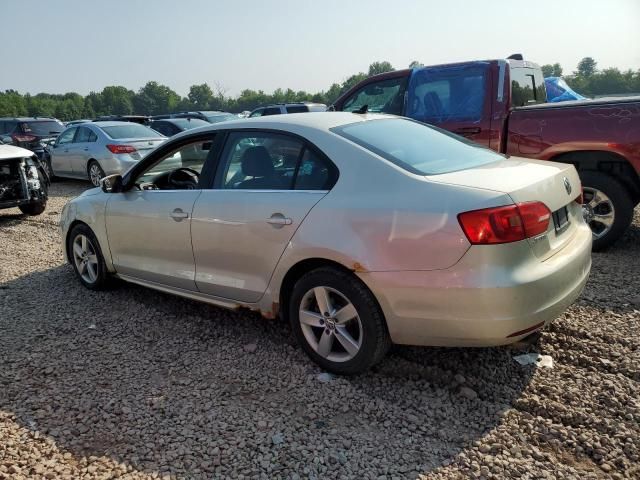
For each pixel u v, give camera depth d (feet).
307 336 11.23
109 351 12.49
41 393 10.72
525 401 9.71
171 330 13.52
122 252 15.05
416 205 9.35
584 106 17.20
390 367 11.11
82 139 40.27
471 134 20.15
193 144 13.53
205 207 12.36
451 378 10.65
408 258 9.35
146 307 15.10
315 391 10.43
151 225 13.76
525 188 9.31
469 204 8.93
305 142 11.15
